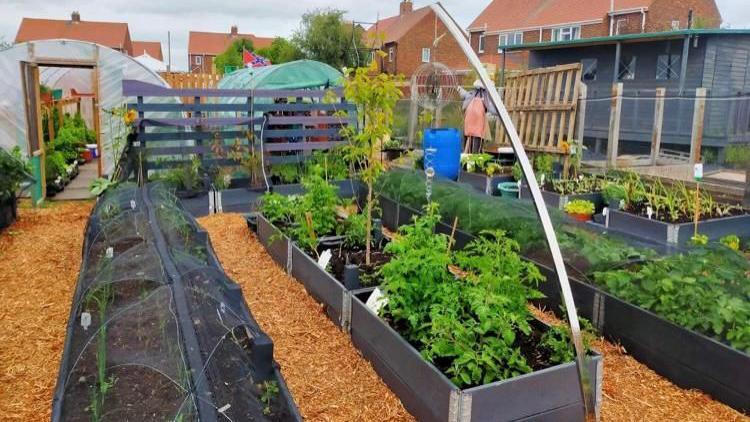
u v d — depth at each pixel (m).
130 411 2.37
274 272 5.38
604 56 15.34
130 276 3.55
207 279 3.63
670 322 3.63
